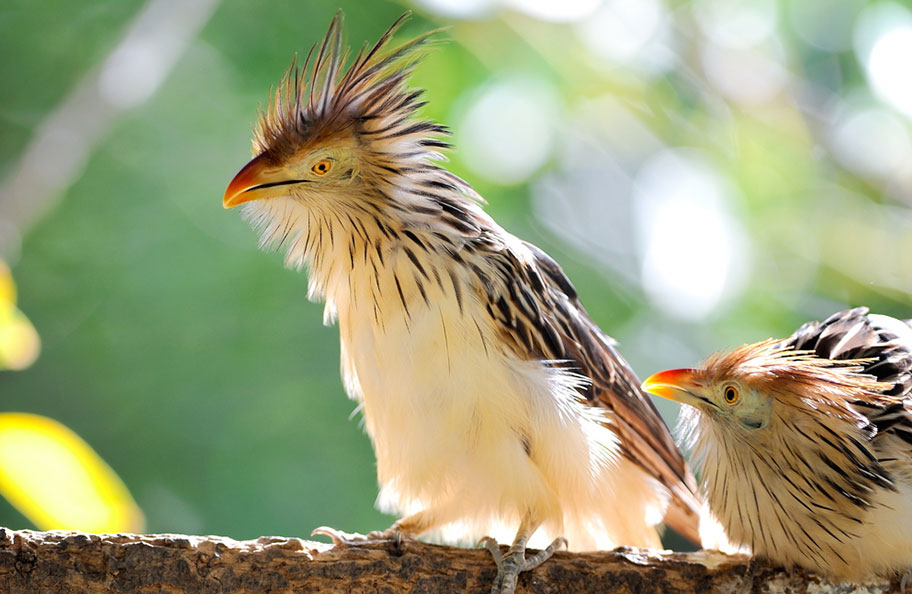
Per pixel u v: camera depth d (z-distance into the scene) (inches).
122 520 248.1
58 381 508.1
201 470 490.0
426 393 263.4
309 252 286.4
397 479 284.5
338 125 273.3
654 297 451.5
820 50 490.0
